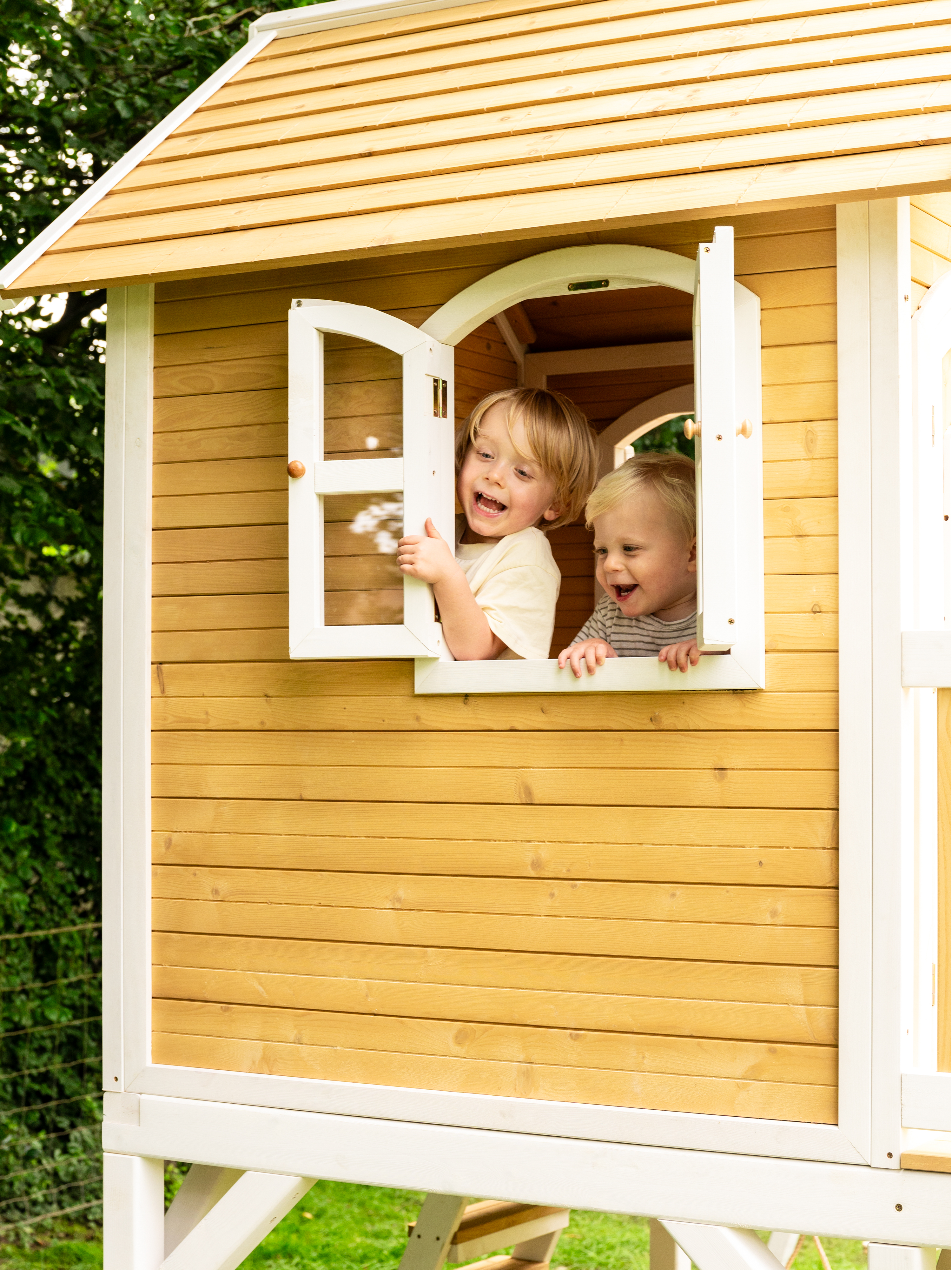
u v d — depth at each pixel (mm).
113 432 3664
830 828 2879
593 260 3057
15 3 6180
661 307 4309
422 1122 3217
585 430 3553
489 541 3582
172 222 3414
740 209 2672
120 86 6840
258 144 3555
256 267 3139
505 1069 3146
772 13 3148
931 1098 2773
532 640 3312
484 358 4234
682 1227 2967
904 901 2809
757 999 2932
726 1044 2953
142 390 3631
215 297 3549
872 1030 2822
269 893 3428
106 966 3600
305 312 3270
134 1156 3543
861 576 2850
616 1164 3018
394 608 3205
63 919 7160
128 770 3605
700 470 2814
